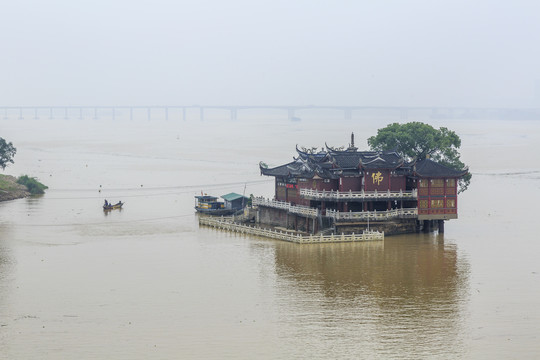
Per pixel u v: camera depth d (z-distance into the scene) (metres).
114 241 146.00
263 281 114.25
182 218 175.75
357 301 104.12
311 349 86.56
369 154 152.00
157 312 99.44
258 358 84.00
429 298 105.62
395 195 146.25
